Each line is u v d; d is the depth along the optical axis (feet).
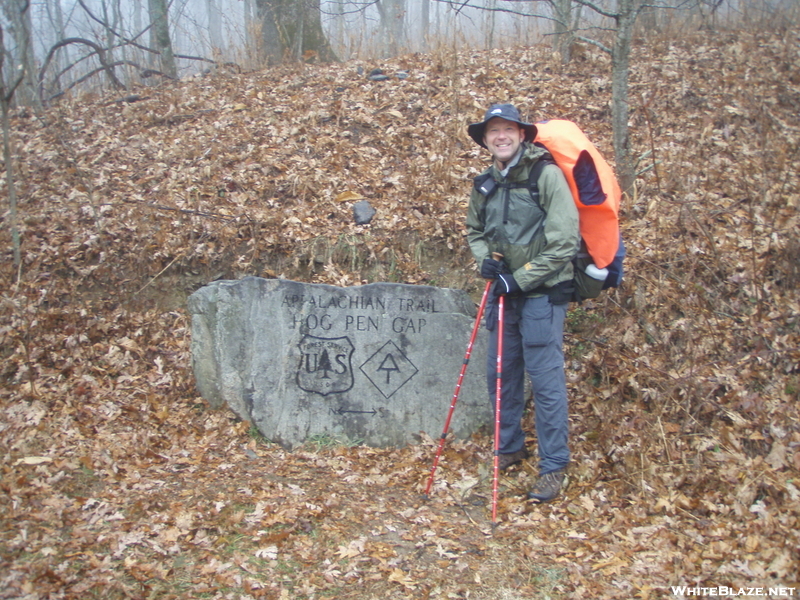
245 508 12.27
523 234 12.75
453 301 15.80
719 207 18.66
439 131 23.07
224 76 29.94
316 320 15.74
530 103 24.67
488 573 10.85
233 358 15.61
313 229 19.45
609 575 10.53
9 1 29.17
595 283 12.82
